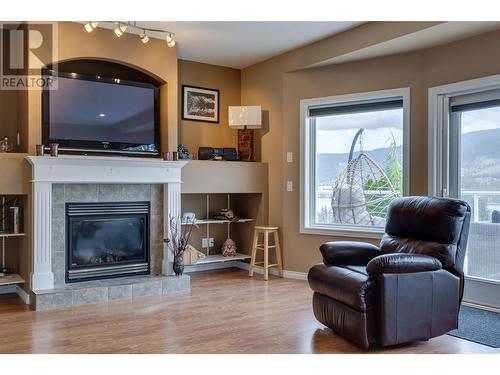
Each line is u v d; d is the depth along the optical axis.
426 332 2.98
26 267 4.11
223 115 5.81
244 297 4.29
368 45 4.27
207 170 5.11
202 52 5.21
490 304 3.93
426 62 4.35
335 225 5.05
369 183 4.89
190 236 5.60
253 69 5.73
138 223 4.67
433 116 4.29
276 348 2.94
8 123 4.44
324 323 3.31
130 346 2.97
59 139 4.22
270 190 5.50
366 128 4.91
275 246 5.24
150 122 4.77
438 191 4.28
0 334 3.20
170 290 4.46
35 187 3.91
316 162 5.26
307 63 4.97
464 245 3.19
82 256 4.37
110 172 4.28
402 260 2.89
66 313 3.72
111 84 4.52
